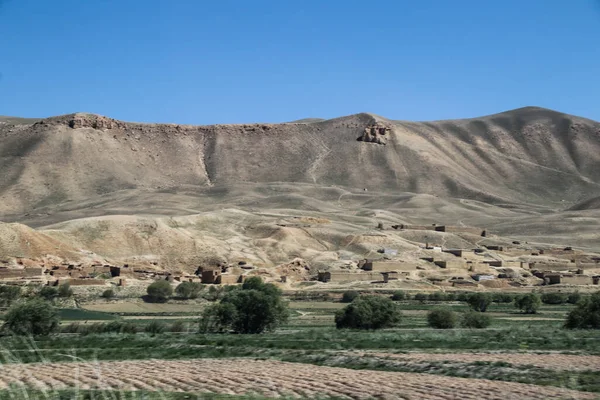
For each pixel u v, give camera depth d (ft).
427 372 165.99
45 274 478.18
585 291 536.83
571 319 288.51
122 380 148.05
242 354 204.54
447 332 276.00
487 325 310.45
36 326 250.78
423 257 647.15
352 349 214.90
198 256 602.85
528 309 412.57
